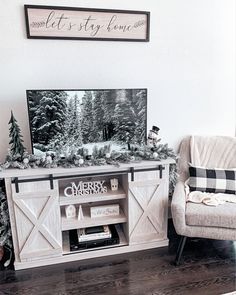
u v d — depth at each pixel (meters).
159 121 2.46
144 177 1.98
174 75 2.39
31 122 1.88
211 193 2.11
